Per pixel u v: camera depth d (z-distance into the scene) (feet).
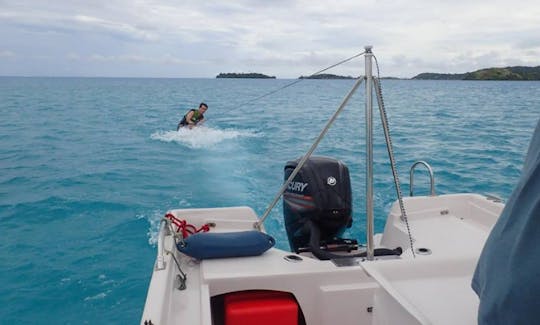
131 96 145.38
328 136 51.06
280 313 7.70
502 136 51.98
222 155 40.40
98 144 46.42
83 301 15.25
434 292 5.12
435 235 10.78
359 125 60.80
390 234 11.62
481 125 63.00
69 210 24.34
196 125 54.34
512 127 60.80
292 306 7.74
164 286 7.02
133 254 18.79
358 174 31.17
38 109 89.25
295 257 8.80
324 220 10.43
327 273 8.13
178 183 29.94
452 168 34.35
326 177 10.51
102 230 21.43
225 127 60.59
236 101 120.88
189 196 26.78
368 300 8.07
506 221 3.86
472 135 52.70
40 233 21.03
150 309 6.28
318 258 9.40
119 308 14.87
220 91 190.60
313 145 9.05
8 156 39.60
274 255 8.91
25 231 21.30
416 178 30.73
